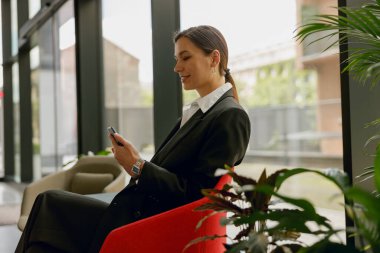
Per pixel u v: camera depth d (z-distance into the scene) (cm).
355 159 179
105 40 499
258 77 682
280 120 778
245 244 107
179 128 194
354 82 179
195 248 163
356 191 85
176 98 356
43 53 715
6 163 945
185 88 188
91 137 505
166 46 351
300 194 407
